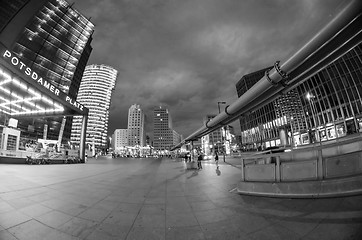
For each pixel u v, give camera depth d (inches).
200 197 264.2
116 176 507.8
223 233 148.3
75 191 296.2
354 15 199.5
